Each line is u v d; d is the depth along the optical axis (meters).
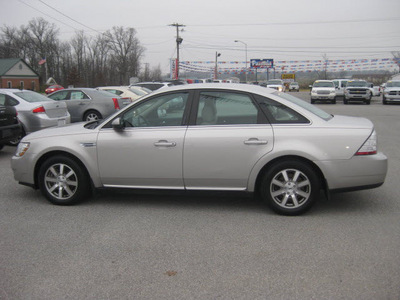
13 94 10.21
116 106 13.44
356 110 21.97
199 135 4.77
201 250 3.85
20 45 92.00
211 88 4.91
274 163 4.69
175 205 5.27
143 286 3.19
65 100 13.27
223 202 5.36
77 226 4.53
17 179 5.44
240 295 3.04
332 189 4.64
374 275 3.31
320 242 4.00
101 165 5.05
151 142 4.88
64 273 3.42
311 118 4.68
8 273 3.43
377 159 4.59
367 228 4.36
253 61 61.31
